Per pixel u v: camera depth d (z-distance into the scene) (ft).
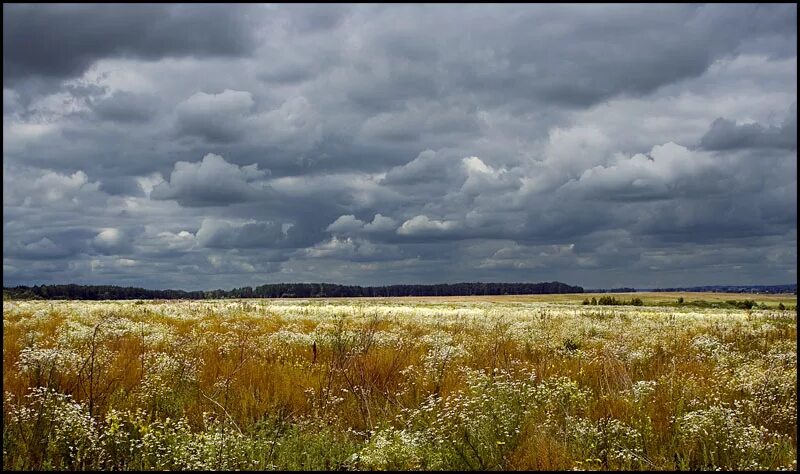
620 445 20.36
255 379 30.30
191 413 24.54
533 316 95.09
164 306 105.29
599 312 116.47
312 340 46.88
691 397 26.14
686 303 256.93
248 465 18.80
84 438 19.25
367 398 26.89
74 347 41.70
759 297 326.44
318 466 19.30
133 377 29.76
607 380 30.01
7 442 19.19
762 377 28.27
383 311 115.55
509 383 26.58
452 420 22.06
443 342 45.88
